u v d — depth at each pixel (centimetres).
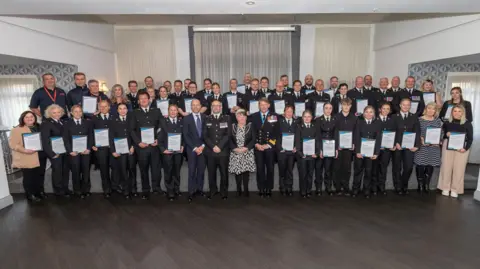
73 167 453
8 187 453
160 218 392
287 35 864
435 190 489
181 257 303
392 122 443
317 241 331
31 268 289
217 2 380
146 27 851
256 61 873
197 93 593
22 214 411
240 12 434
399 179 464
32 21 509
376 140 432
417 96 529
